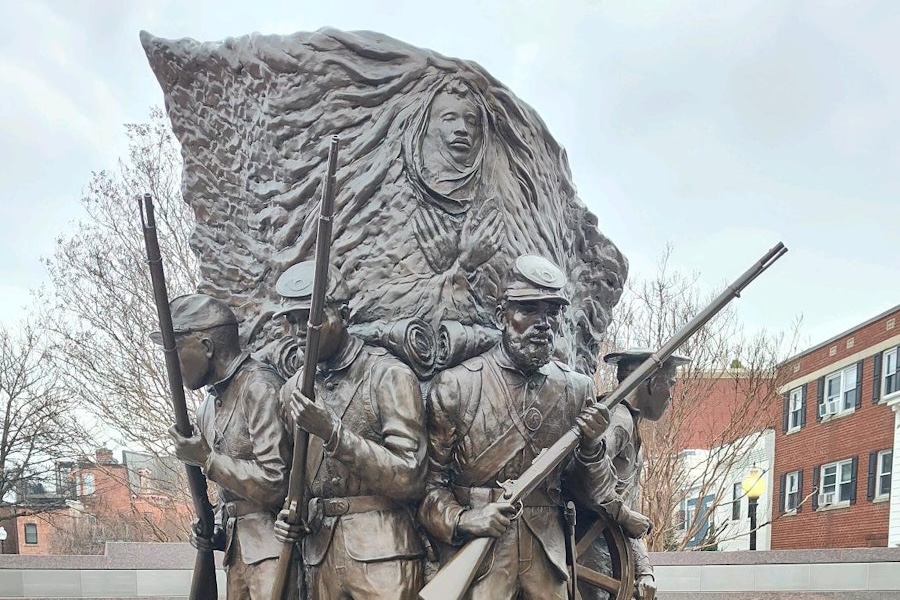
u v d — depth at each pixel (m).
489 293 3.87
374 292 3.64
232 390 3.46
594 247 5.03
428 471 3.13
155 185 14.48
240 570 3.41
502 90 4.06
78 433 17.36
